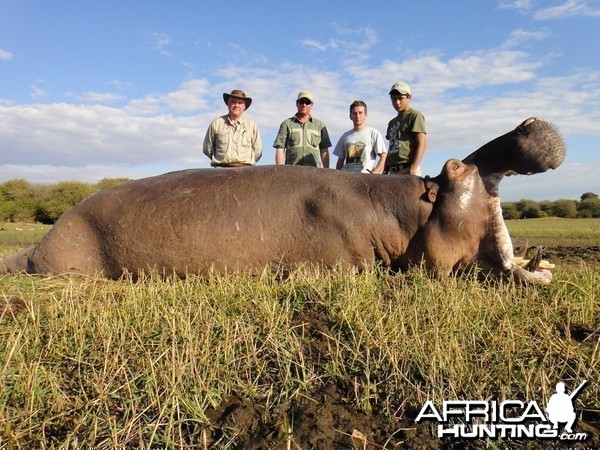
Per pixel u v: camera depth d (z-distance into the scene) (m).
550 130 2.70
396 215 2.77
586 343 1.96
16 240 9.52
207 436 1.40
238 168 3.03
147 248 2.84
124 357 1.77
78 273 2.88
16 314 2.12
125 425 1.43
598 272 3.00
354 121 4.83
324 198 2.81
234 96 4.58
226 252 2.79
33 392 1.50
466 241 2.73
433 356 1.69
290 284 2.46
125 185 3.05
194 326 1.96
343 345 1.86
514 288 2.51
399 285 2.55
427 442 1.38
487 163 2.81
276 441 1.36
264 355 1.80
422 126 4.34
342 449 1.34
